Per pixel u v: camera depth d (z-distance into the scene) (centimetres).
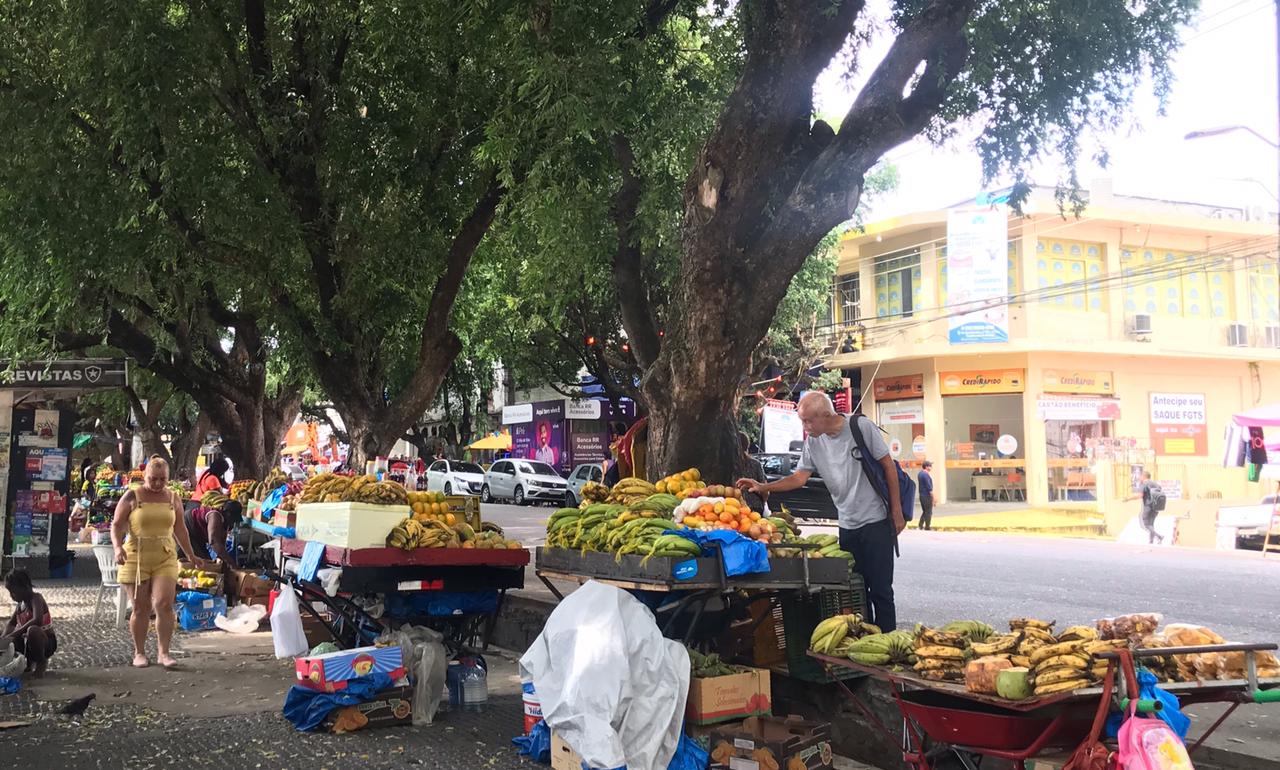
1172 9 805
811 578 548
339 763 538
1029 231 2702
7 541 1380
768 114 697
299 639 709
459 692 668
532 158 969
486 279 2092
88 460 3344
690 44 1138
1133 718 332
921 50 687
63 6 1040
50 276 1091
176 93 1081
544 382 3180
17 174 1045
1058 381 2725
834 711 576
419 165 1240
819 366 2909
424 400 1284
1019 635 395
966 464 2795
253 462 1638
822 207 686
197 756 550
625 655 494
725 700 512
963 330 2686
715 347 699
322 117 1191
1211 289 2927
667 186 975
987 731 374
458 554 674
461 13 996
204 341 1570
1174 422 2856
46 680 751
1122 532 2108
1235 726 503
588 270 1021
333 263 1220
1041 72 833
